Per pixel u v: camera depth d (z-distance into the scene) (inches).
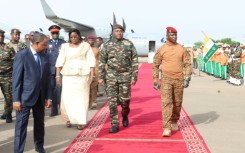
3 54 289.4
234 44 699.4
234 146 223.3
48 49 326.3
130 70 262.1
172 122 265.7
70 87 267.6
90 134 254.5
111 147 218.4
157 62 254.1
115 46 257.8
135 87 560.7
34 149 216.2
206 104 398.6
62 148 217.9
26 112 188.2
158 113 340.5
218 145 225.1
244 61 626.2
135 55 260.4
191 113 342.6
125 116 278.4
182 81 248.5
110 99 258.4
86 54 271.3
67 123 276.7
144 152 207.0
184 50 248.8
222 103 406.3
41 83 190.5
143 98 443.5
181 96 253.6
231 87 583.5
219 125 287.4
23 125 188.7
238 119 313.3
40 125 199.0
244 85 618.8
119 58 256.8
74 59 267.6
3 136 249.4
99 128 274.7
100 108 372.2
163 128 249.1
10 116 298.5
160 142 230.8
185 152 207.5
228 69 711.7
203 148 216.8
